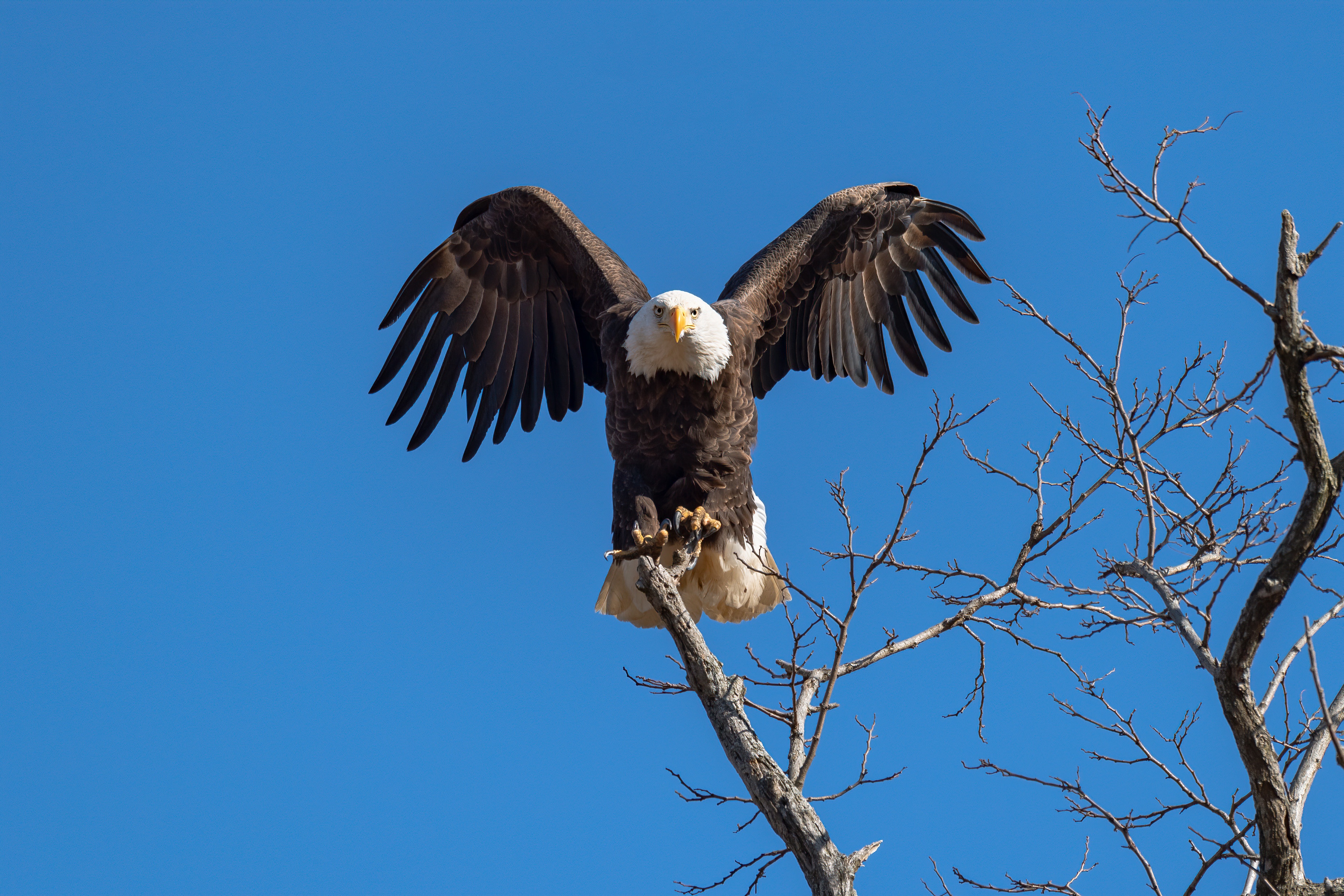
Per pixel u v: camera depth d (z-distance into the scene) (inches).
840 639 319.6
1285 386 250.1
